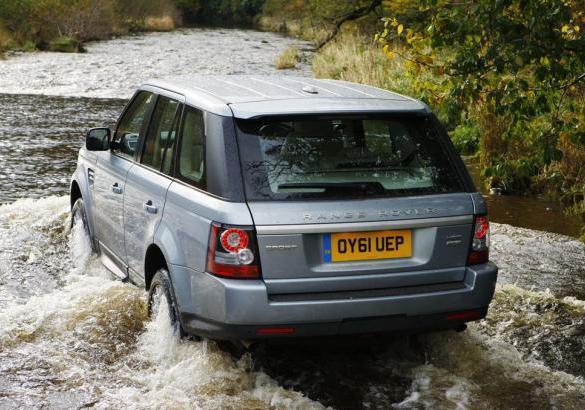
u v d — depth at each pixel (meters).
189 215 4.48
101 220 6.32
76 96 24.52
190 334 4.77
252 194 4.22
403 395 4.58
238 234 4.14
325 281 4.22
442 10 6.38
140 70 32.16
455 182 4.57
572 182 10.73
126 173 5.66
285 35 63.44
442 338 5.25
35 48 40.47
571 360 5.41
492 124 11.76
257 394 4.46
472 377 4.89
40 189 11.16
